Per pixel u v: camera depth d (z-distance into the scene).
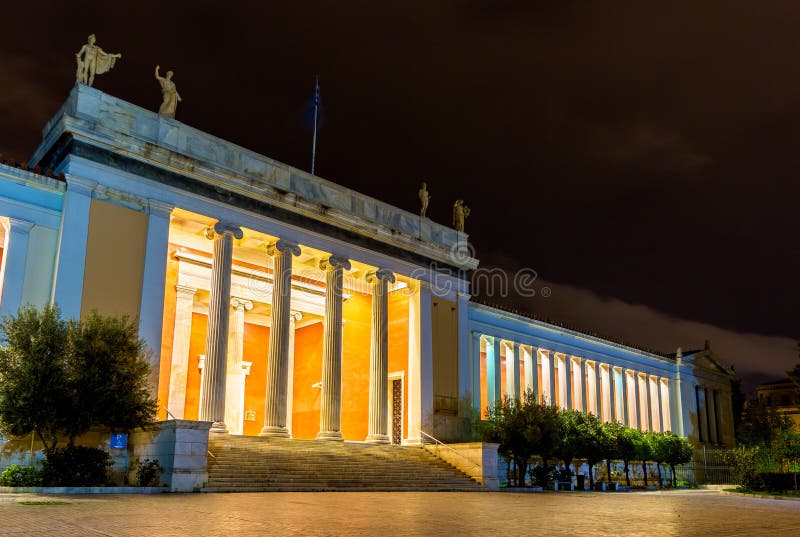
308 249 34.50
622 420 56.56
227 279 30.20
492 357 45.19
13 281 24.80
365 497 21.16
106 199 27.28
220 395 28.91
